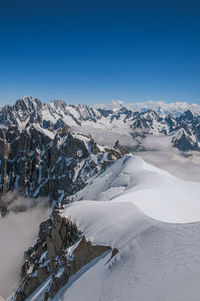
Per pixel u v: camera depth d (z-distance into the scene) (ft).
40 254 228.02
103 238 120.37
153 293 63.31
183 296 55.93
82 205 177.99
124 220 129.90
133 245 95.20
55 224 178.70
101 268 98.63
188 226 90.99
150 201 193.16
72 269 122.72
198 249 72.84
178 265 69.56
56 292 122.83
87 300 82.43
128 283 74.33
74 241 148.46
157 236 92.63
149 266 76.64
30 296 149.69
